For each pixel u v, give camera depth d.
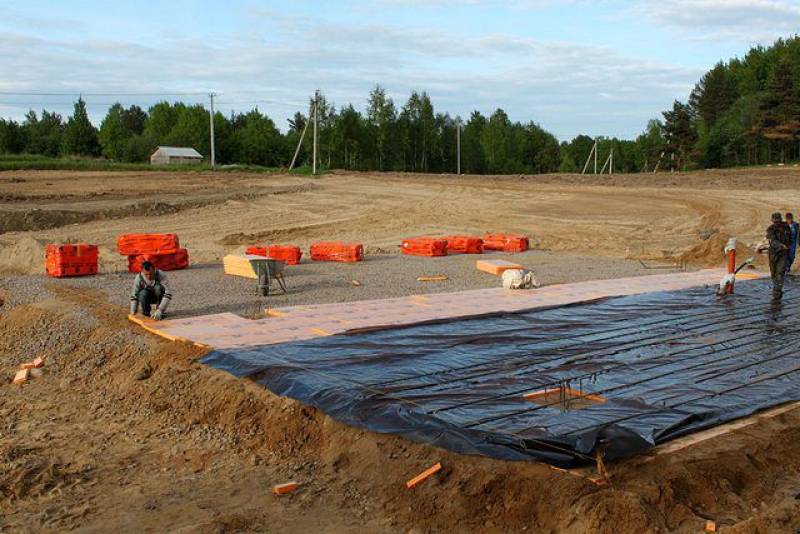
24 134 88.44
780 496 6.09
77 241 26.14
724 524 5.57
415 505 6.02
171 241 18.73
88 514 6.18
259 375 8.65
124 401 9.23
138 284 11.92
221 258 22.33
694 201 34.84
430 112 97.56
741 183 40.91
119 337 11.05
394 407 7.23
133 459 7.48
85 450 7.78
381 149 94.12
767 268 19.42
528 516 5.67
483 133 106.56
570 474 5.87
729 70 110.94
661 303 13.50
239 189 43.47
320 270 18.52
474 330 11.08
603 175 54.44
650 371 8.83
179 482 6.84
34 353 11.59
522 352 9.70
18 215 29.98
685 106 105.12
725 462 6.27
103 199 37.44
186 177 50.97
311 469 6.98
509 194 40.75
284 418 7.68
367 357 9.29
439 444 6.51
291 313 12.43
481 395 7.67
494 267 17.77
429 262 20.41
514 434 6.37
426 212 34.94
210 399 8.51
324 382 8.15
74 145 88.56
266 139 96.94
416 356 9.43
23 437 8.23
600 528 5.30
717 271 18.39
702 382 8.34
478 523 5.70
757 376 8.66
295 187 44.72
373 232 29.86
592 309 12.92
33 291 14.85
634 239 26.89
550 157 115.06
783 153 73.38
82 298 13.88
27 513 6.26
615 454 6.02
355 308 12.92
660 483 5.78
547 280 16.86
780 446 6.77
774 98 72.62
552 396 7.75
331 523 5.91
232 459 7.33
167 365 9.53
